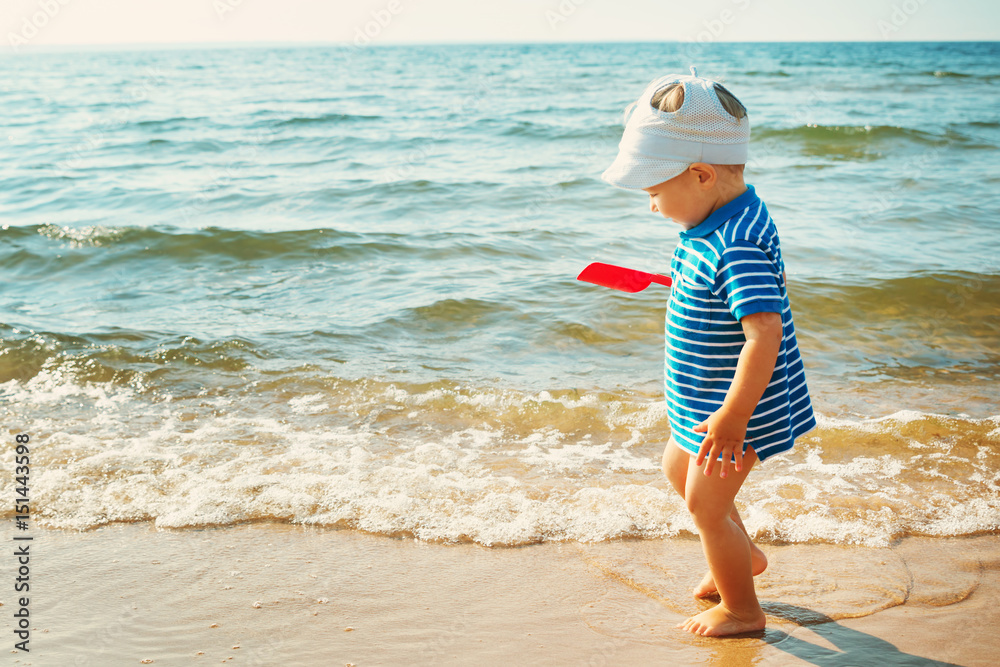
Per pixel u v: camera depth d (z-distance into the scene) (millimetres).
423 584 2205
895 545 2404
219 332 4582
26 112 24719
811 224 7496
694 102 1679
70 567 2277
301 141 16234
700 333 1745
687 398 1810
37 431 3293
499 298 5207
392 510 2613
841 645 1899
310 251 6633
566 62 61062
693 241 1751
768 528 2500
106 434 3268
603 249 6691
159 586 2178
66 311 5062
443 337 4582
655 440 3252
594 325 4707
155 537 2469
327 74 48531
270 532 2502
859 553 2365
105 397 3709
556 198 9188
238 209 9109
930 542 2424
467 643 1920
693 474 1849
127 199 9844
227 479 2836
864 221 7590
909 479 2844
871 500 2670
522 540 2453
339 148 15188
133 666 1812
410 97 28672
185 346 4324
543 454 3113
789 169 11375
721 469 1782
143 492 2734
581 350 4363
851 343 4465
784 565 2305
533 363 4164
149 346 4324
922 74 35000
